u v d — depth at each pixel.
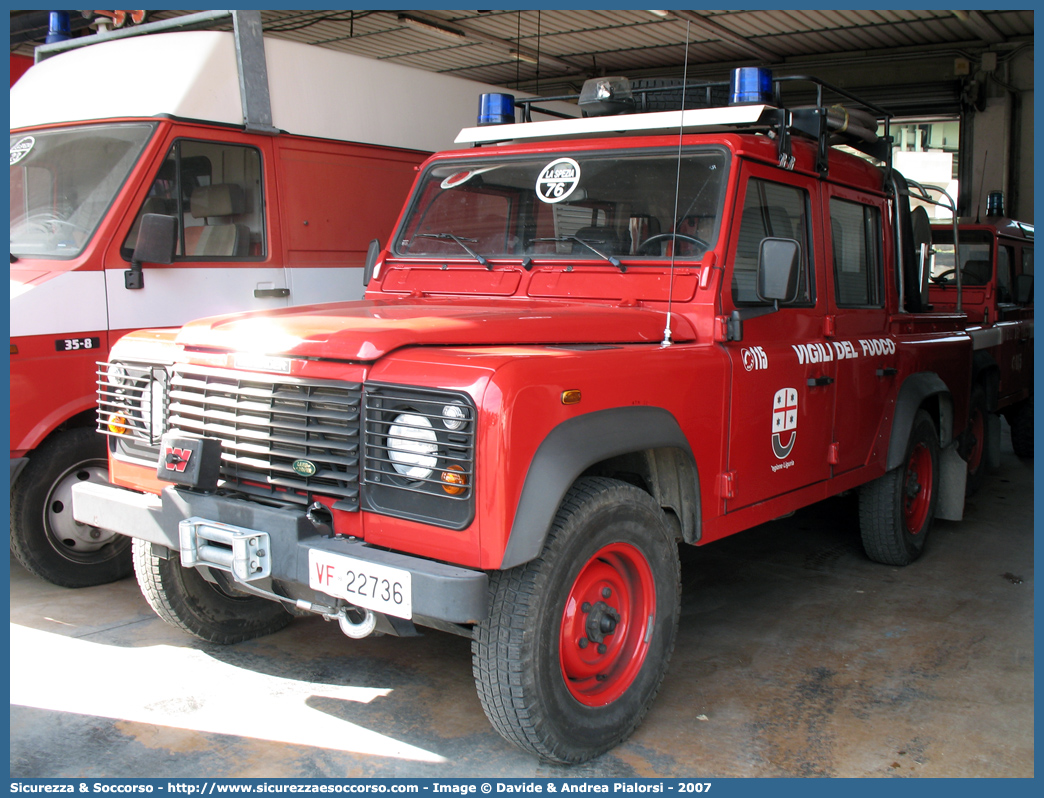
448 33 11.74
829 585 4.65
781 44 12.12
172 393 3.02
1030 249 8.68
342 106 5.45
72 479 4.30
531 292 3.61
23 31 7.54
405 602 2.41
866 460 4.36
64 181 4.58
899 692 3.42
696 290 3.29
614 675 2.97
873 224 4.48
